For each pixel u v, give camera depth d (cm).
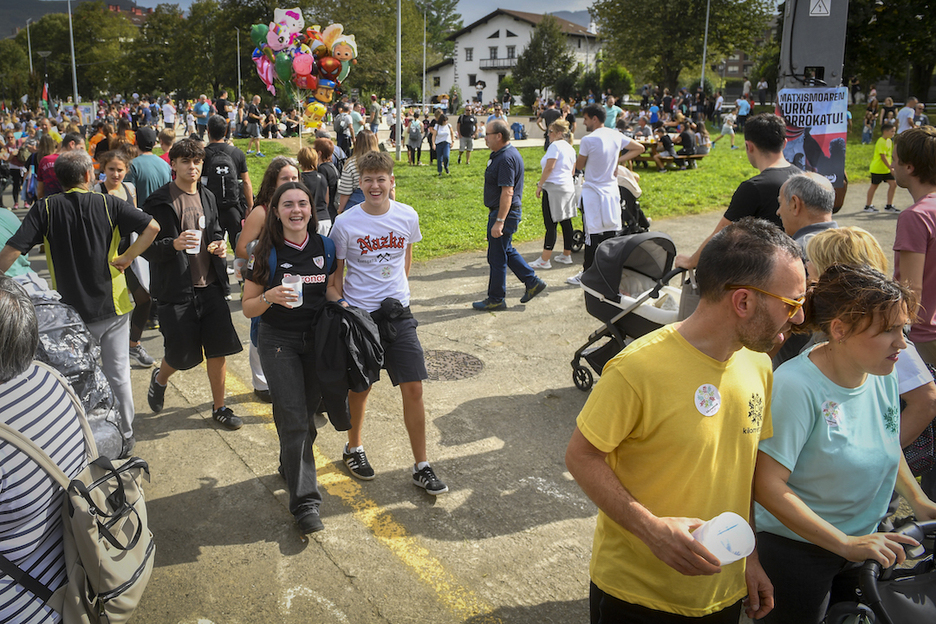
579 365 532
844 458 211
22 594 181
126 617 204
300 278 342
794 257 176
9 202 1579
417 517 376
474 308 735
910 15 3381
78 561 192
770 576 232
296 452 354
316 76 3228
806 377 208
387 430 475
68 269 397
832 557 223
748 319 175
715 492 189
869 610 195
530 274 736
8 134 1812
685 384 182
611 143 703
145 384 554
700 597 194
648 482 190
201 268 450
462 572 332
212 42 7662
